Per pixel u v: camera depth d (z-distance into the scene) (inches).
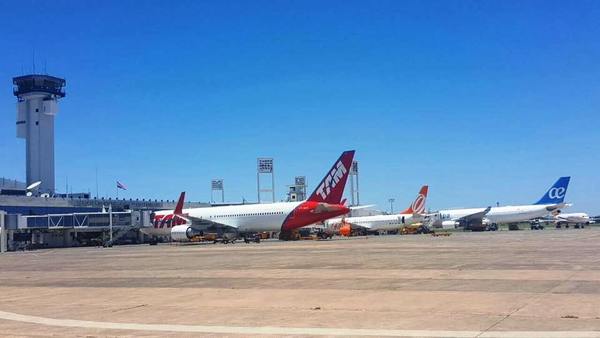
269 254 1652.3
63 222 3390.7
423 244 1998.0
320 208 2871.6
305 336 447.5
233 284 870.4
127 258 1745.8
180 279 981.8
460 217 4249.5
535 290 675.4
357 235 3998.5
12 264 1670.8
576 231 3737.7
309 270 1067.9
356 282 831.1
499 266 1011.3
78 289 885.2
